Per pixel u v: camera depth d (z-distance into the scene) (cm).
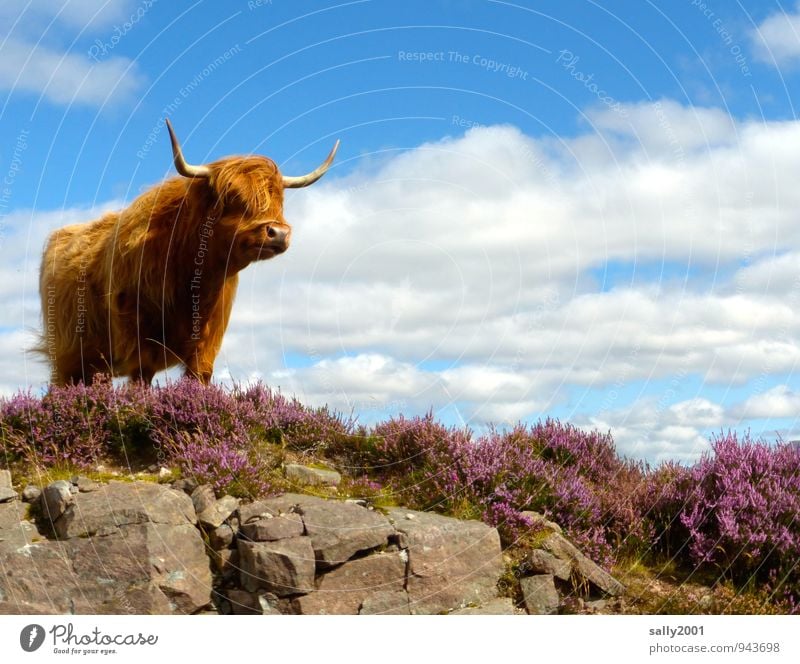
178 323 786
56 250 865
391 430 662
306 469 600
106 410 638
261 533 497
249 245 739
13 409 624
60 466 588
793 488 593
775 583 524
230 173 741
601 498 620
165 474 575
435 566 505
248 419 654
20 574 470
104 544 484
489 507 562
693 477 615
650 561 568
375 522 519
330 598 483
